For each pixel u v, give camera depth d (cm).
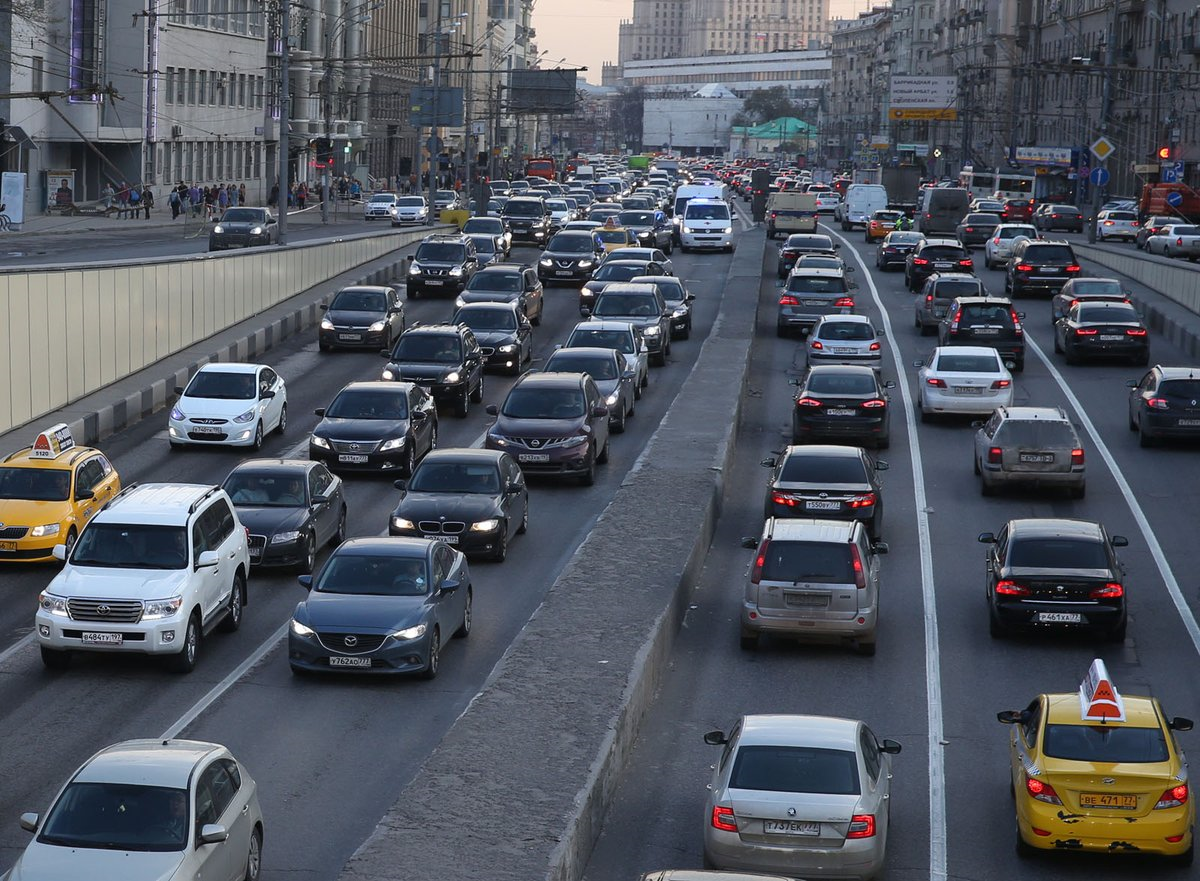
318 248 9369
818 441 5675
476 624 3753
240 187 16712
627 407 6203
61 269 5784
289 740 2938
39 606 3644
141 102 14412
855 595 3516
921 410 6219
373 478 5319
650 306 7506
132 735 2939
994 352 6197
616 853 2516
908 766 2916
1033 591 3606
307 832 2506
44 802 2588
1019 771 2500
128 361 6431
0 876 2269
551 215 13900
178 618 3294
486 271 8400
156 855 2019
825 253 10256
